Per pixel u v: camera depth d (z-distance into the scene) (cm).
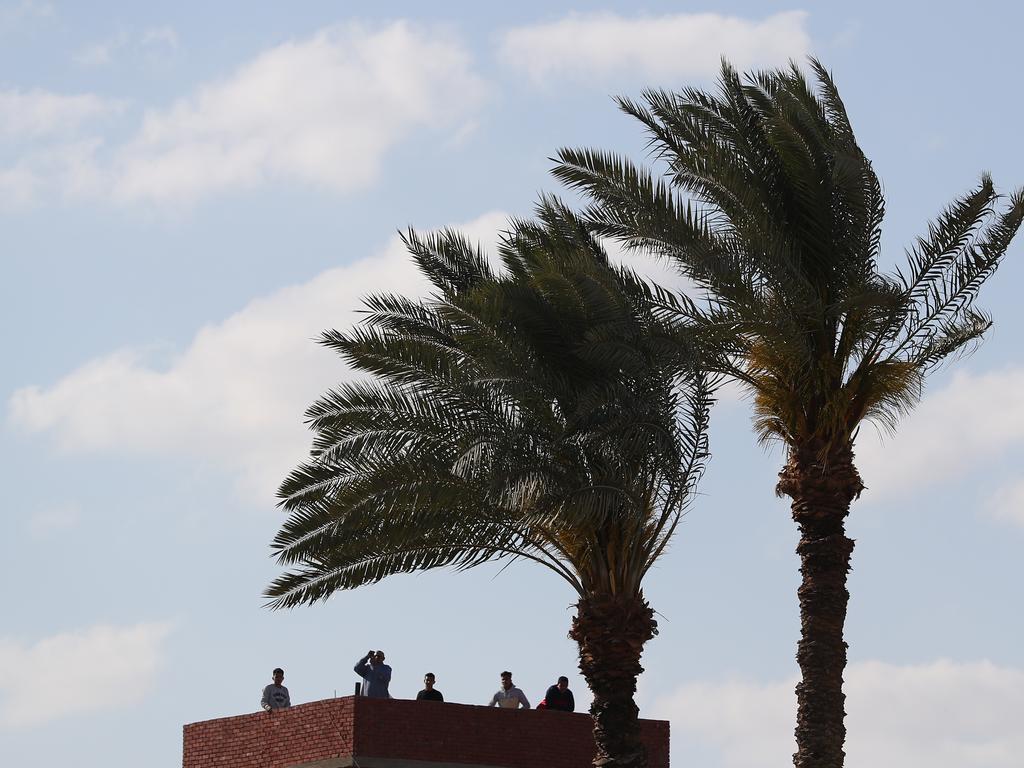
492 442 3381
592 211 3697
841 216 3675
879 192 3641
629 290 3600
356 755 3856
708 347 3644
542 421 3559
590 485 3500
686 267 3556
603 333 3444
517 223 3916
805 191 3709
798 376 3728
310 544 3659
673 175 3669
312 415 3550
